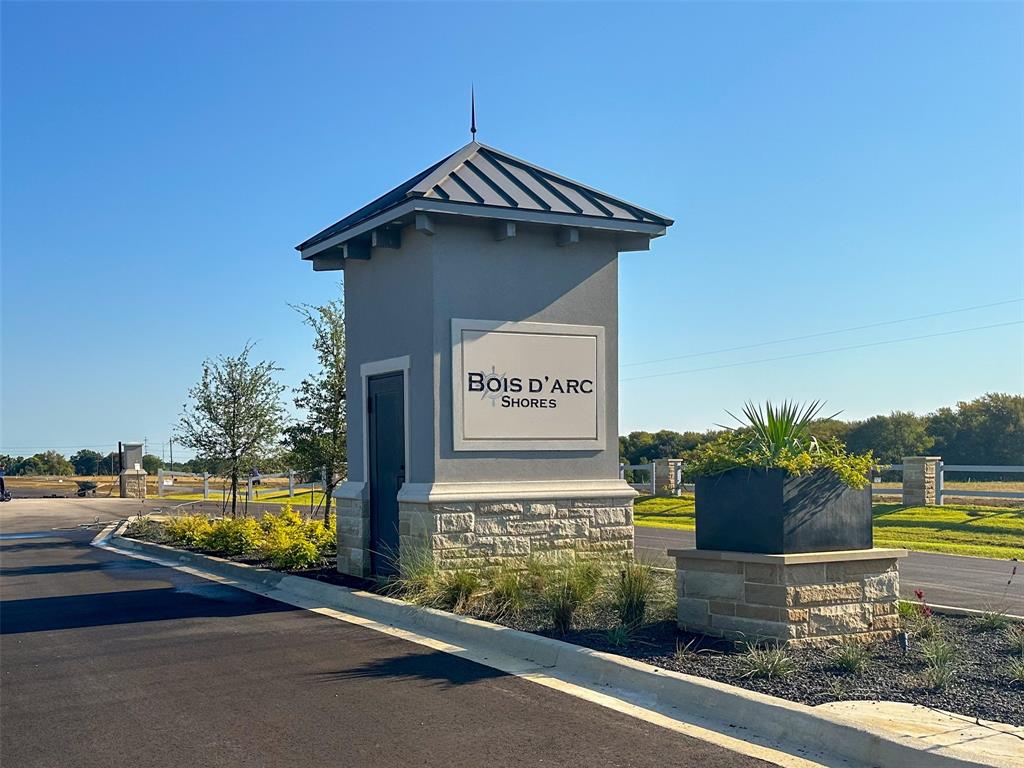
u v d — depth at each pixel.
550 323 11.79
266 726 6.31
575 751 5.69
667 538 20.59
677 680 6.70
